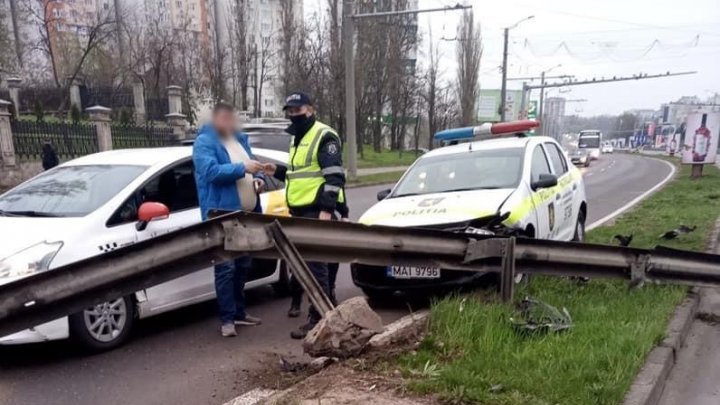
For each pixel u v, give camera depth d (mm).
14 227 4438
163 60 36000
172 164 5293
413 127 55812
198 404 3568
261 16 40656
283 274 6219
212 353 4457
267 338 4812
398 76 38875
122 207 4715
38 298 2814
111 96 35500
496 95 48188
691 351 4418
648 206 13125
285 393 3383
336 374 3551
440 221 5293
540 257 5047
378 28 34594
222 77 34594
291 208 4883
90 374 4074
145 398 3678
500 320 4289
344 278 7137
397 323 4699
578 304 4988
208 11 40344
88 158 5668
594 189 20516
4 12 34469
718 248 7547
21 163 17578
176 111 27734
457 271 5258
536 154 6926
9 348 4598
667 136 73500
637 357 3754
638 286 5391
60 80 37219
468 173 6465
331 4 30156
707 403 3584
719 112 22406
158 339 4812
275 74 40625
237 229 3445
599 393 3213
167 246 3186
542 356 3709
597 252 5305
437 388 3283
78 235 4340
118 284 3070
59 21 36594
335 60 30906
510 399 3117
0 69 32844
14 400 3672
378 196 6836
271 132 12836
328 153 4723
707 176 23531
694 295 5492
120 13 37719
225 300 4840
